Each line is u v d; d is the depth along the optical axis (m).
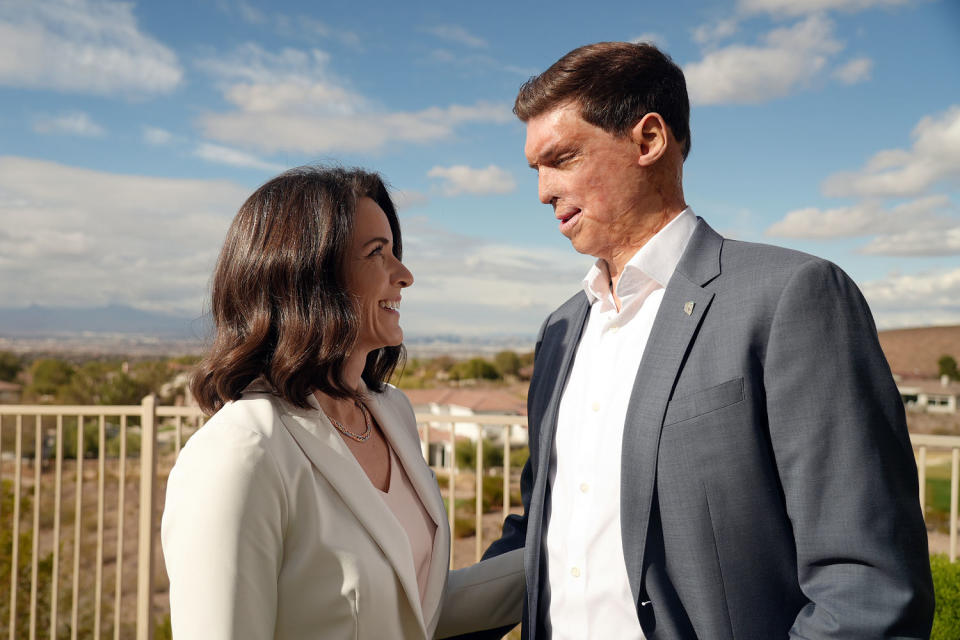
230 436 1.03
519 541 1.52
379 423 1.35
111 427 23.22
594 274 1.34
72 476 20.27
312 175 1.21
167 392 37.88
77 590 3.41
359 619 1.05
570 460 1.25
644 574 1.07
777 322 1.01
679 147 1.24
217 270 1.19
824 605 0.92
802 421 0.97
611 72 1.17
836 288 1.01
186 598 0.96
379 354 1.41
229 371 1.11
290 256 1.12
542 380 1.41
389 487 1.29
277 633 1.05
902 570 0.91
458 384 62.09
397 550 1.13
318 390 1.16
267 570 1.01
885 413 0.96
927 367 45.41
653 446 1.07
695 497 1.03
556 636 1.25
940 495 16.95
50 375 51.38
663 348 1.11
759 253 1.12
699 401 1.05
